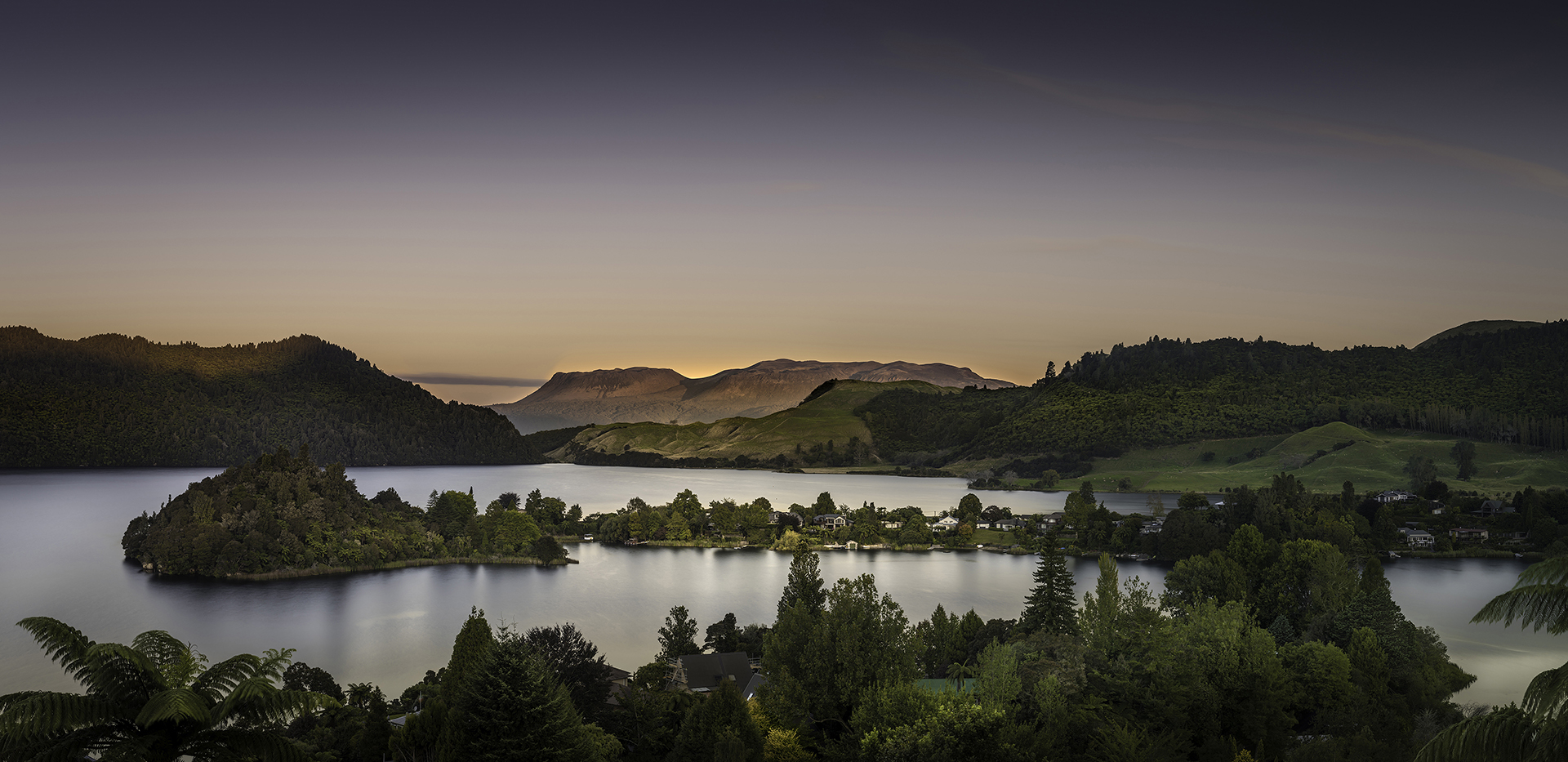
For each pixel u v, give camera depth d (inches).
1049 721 2593.5
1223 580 5797.2
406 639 6771.7
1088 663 3080.7
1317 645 3489.2
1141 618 3302.2
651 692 3228.3
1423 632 4266.7
